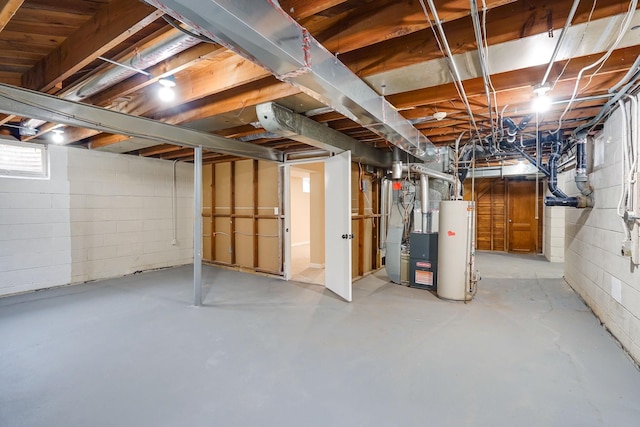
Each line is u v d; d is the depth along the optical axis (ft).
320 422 5.67
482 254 24.95
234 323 10.26
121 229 16.93
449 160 15.72
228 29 4.03
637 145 7.76
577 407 6.03
